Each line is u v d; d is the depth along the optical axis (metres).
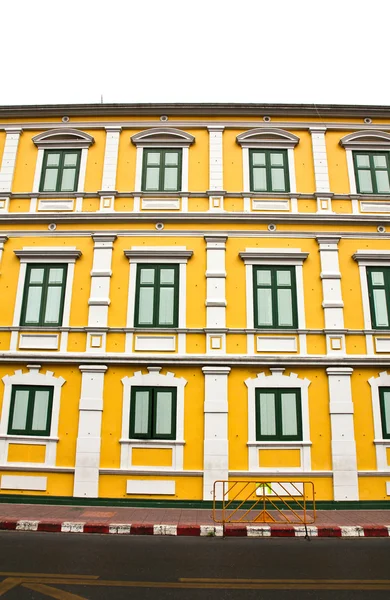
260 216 14.51
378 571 7.29
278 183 15.27
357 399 13.17
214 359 13.22
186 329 13.58
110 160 15.35
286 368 13.34
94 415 12.97
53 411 13.12
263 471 12.51
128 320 13.77
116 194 14.98
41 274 14.34
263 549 8.62
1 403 13.25
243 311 13.86
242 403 13.09
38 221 14.76
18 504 12.43
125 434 12.86
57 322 13.91
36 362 13.42
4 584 6.46
